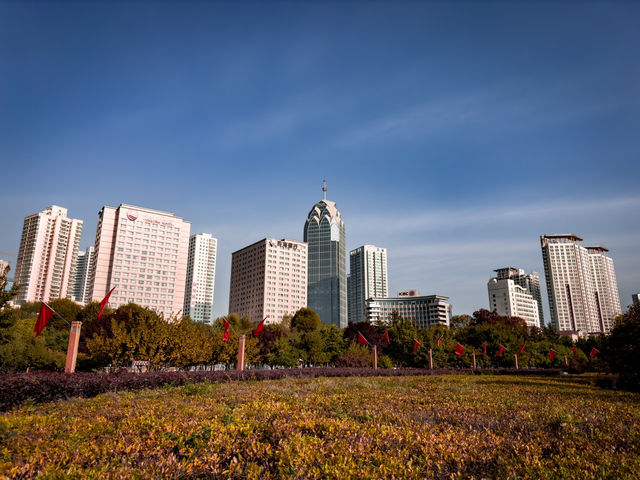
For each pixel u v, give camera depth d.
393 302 181.75
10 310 27.50
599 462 6.30
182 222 153.50
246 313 186.62
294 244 190.38
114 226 141.75
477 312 93.00
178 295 147.62
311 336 54.53
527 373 42.12
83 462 5.93
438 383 23.09
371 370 35.81
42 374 15.89
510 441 7.37
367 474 5.39
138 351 30.70
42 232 132.75
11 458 5.84
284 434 7.19
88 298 142.38
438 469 5.90
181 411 9.20
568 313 191.75
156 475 5.46
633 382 21.61
